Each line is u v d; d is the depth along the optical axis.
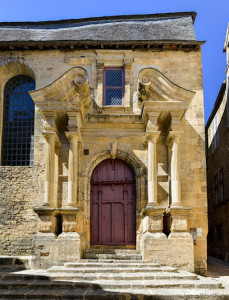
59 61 14.17
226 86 18.00
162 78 12.43
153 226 11.70
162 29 15.10
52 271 10.13
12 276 9.62
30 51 14.26
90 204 13.54
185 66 14.07
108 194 13.62
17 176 13.50
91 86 13.95
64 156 13.39
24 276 9.59
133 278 9.55
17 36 15.05
